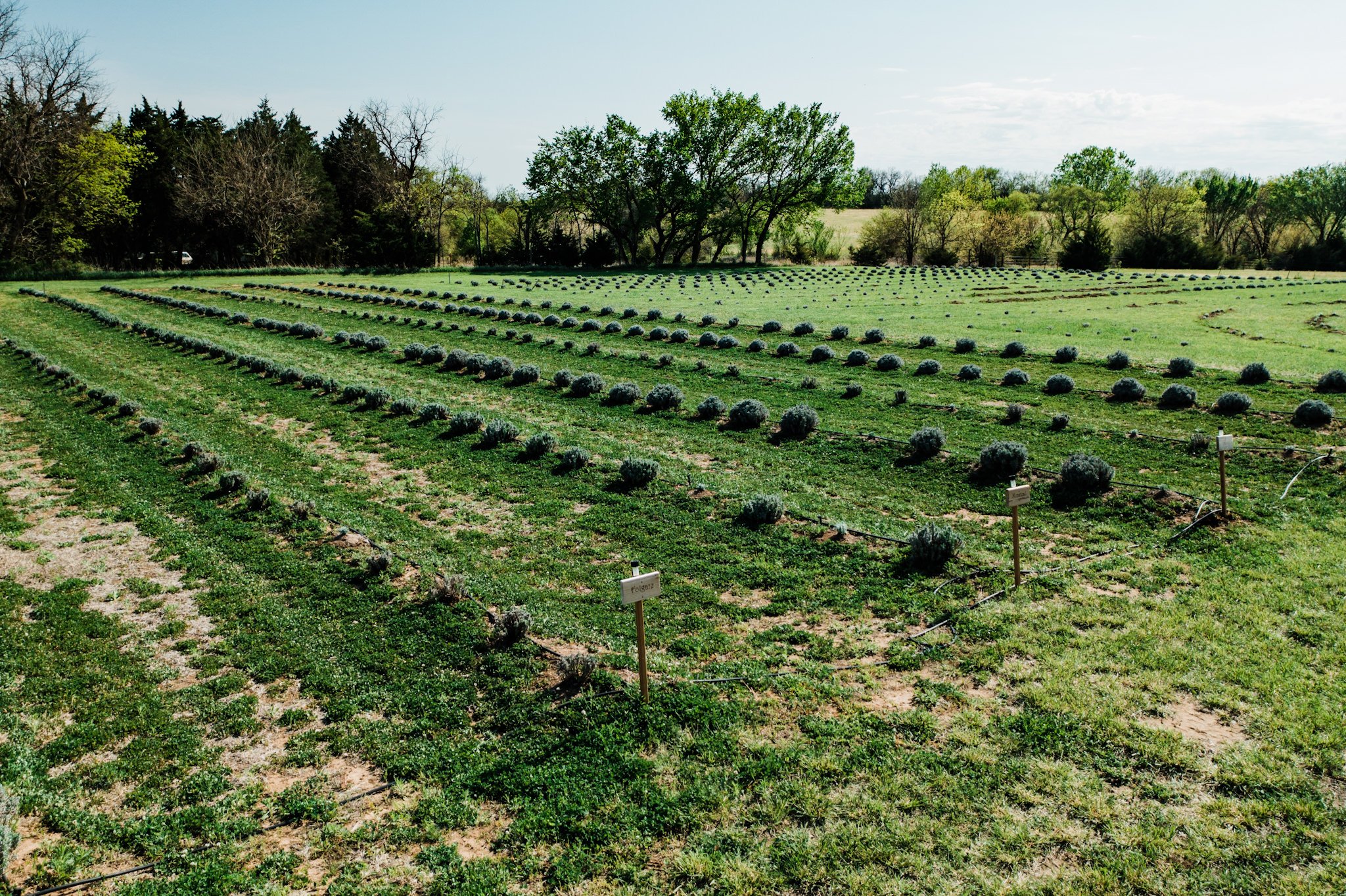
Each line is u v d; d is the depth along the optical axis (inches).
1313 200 3715.6
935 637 437.1
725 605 486.3
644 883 275.6
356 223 4003.4
